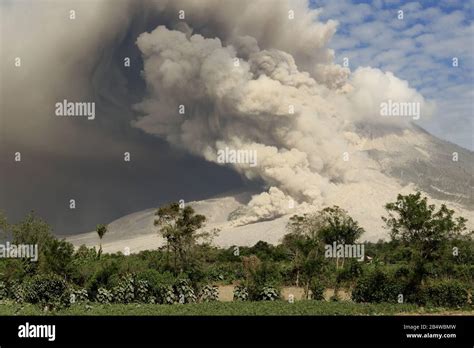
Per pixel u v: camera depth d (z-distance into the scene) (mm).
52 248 52281
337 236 55562
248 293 47562
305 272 50500
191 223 57125
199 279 55719
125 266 53906
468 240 48625
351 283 49406
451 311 39750
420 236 43688
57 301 40031
